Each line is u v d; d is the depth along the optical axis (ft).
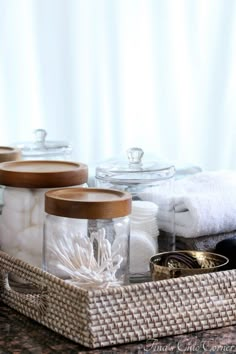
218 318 3.81
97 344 3.52
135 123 7.65
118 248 3.97
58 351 3.50
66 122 7.34
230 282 3.83
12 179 4.22
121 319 3.57
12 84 7.09
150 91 7.67
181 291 3.71
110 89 7.48
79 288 3.57
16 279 4.23
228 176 5.27
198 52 7.79
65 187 4.24
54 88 7.26
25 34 7.09
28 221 4.29
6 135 7.14
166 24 7.63
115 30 7.41
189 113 7.86
